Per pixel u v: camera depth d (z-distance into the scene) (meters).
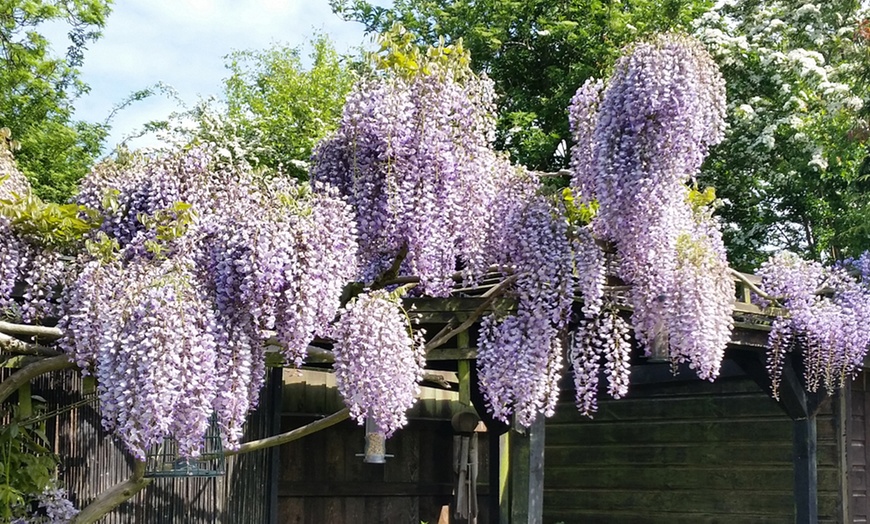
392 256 5.48
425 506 8.91
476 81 5.35
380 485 8.56
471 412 8.05
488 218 5.45
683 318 5.58
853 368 7.05
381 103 5.05
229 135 13.67
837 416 7.67
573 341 5.77
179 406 4.20
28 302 4.72
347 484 8.34
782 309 6.77
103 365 4.12
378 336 4.75
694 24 13.40
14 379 4.71
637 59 5.17
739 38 12.38
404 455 8.79
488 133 5.40
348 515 8.38
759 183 13.30
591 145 5.53
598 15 14.14
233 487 6.56
